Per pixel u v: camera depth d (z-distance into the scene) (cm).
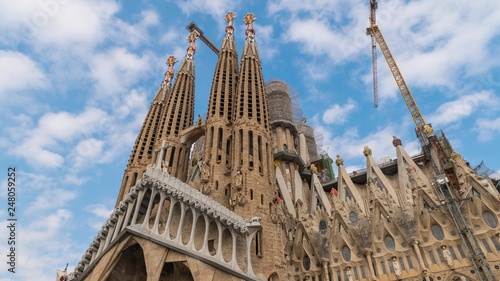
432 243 4334
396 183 6350
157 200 4191
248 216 4416
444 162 5962
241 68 6762
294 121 8175
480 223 4216
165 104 7956
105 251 3859
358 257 4672
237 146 5331
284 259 4366
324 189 6938
